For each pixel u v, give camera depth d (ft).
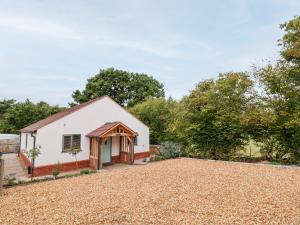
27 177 50.52
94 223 21.57
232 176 39.93
